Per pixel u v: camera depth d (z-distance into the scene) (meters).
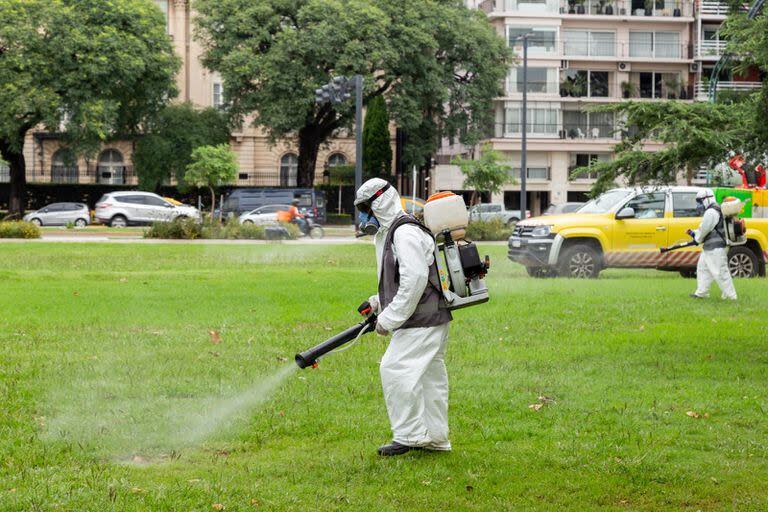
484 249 26.97
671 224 18.52
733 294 14.02
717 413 6.97
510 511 4.77
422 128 51.88
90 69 43.59
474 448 5.93
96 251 24.72
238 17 46.34
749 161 9.27
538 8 57.25
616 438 6.19
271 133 48.31
